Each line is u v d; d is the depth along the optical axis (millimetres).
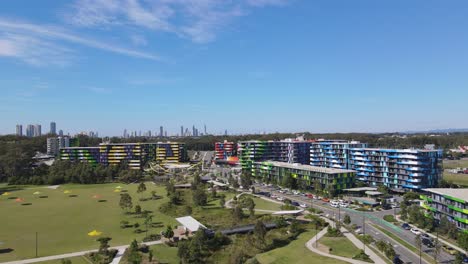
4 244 109500
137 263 89562
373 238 111125
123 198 154000
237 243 107375
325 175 190625
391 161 199125
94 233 116000
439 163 194125
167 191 194625
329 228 115812
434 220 121688
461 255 88562
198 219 136250
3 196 199000
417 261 91000
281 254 98125
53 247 106188
